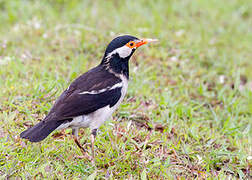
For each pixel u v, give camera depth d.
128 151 9.21
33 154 8.85
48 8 17.38
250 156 10.00
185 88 13.04
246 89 13.23
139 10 17.84
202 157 9.72
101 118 8.92
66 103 8.42
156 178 8.81
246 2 19.81
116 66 9.23
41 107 10.48
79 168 8.66
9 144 9.05
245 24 18.17
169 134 10.45
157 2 19.02
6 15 16.73
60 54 14.12
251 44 16.48
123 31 15.80
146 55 14.49
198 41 15.77
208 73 14.04
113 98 8.95
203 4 19.27
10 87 11.46
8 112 10.40
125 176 8.69
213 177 9.02
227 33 17.03
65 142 9.38
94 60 13.94
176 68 14.04
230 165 9.70
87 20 16.70
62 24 16.27
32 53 14.07
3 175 8.08
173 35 16.09
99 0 18.53
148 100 12.03
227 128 11.12
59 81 11.77
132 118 11.02
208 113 12.12
